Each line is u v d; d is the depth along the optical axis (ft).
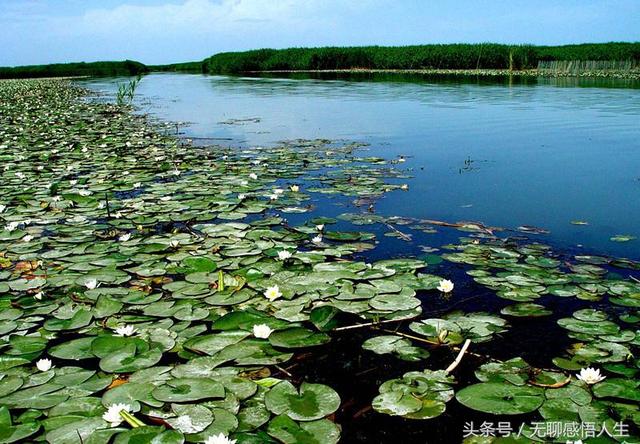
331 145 21.95
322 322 6.91
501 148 20.52
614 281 8.17
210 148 21.40
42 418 5.07
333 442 4.75
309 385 5.64
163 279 8.59
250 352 6.36
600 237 10.32
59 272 8.75
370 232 10.81
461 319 7.18
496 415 5.22
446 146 21.22
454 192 13.97
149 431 4.80
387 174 16.16
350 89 56.90
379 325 7.17
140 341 6.50
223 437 4.43
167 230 11.03
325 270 8.71
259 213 12.19
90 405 5.28
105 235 10.71
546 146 20.75
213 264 8.87
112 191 14.39
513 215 11.86
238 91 59.26
